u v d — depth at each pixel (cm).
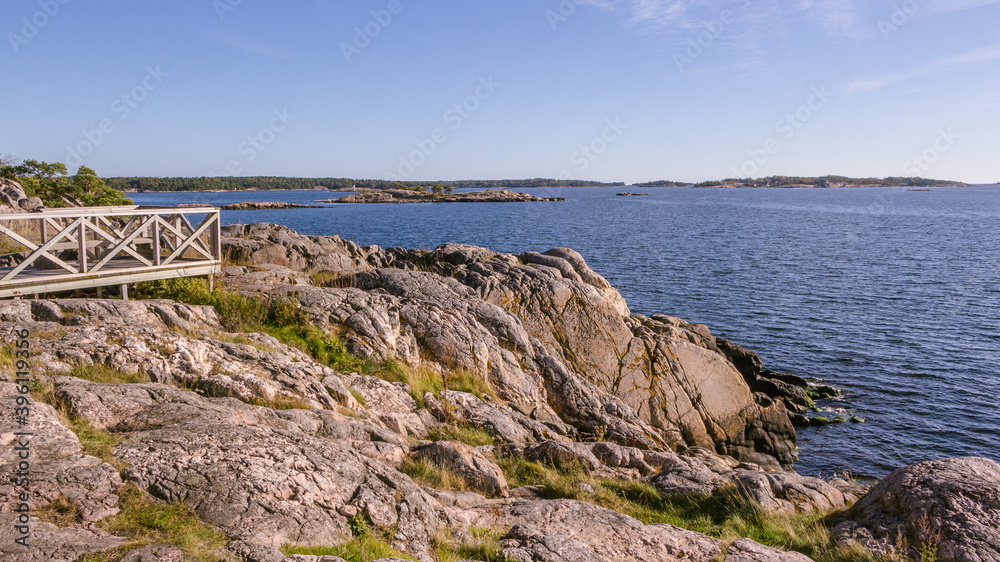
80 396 696
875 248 6650
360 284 1656
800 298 3944
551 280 1798
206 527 515
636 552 656
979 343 2945
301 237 2016
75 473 539
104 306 1040
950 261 5625
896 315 3491
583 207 17788
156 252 1273
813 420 2122
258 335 1142
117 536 481
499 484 839
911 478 764
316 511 582
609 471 997
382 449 814
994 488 707
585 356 1672
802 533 771
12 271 1058
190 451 618
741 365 2241
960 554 635
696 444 1623
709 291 4169
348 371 1193
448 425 1100
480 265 1891
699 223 10550
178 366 896
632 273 4900
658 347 1752
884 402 2278
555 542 626
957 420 2117
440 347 1380
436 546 606
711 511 858
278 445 669
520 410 1315
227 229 1986
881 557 668
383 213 13938
